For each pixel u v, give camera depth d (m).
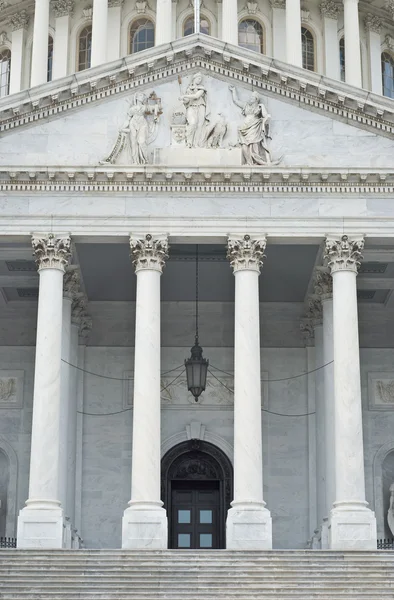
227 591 43.41
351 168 54.19
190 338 65.69
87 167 53.97
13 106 54.56
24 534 50.47
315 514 62.16
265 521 50.88
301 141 55.09
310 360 64.50
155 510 50.97
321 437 59.25
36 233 53.94
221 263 61.03
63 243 53.88
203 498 64.44
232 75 55.66
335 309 53.66
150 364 52.59
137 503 51.16
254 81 55.59
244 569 45.31
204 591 43.41
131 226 54.09
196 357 56.56
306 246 57.31
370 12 78.19
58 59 75.88
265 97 55.75
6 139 54.91
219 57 55.44
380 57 78.25
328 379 56.12
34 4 78.00
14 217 54.03
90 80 54.81
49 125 55.12
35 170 53.97
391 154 55.06
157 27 73.06
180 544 63.72
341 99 54.94
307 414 64.31
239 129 55.03
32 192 54.44
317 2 77.19
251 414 52.09
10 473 63.75
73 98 55.19
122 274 61.84
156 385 52.50
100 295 64.94
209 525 64.00
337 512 51.28
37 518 50.62
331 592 43.41
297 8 73.31
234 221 54.19
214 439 64.44
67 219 54.09
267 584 44.03
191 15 76.12
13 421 64.56
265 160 54.66
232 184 54.56
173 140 54.84
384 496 63.91
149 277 53.72
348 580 44.50
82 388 64.25
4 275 61.72
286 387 65.06
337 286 53.88
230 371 65.38
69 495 58.72
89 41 76.62
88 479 63.38
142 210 54.28
